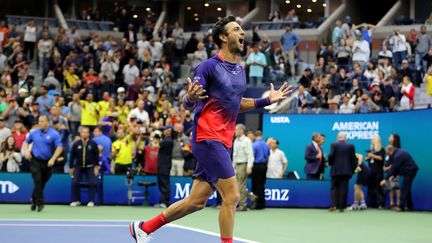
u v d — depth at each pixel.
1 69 29.98
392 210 20.05
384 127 21.62
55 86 28.02
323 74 26.88
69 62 29.97
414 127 20.52
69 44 32.34
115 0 44.16
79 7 43.19
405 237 13.09
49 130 17.19
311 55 35.25
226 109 7.70
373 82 25.42
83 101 24.45
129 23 38.56
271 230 14.01
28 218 15.56
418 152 20.31
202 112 7.70
